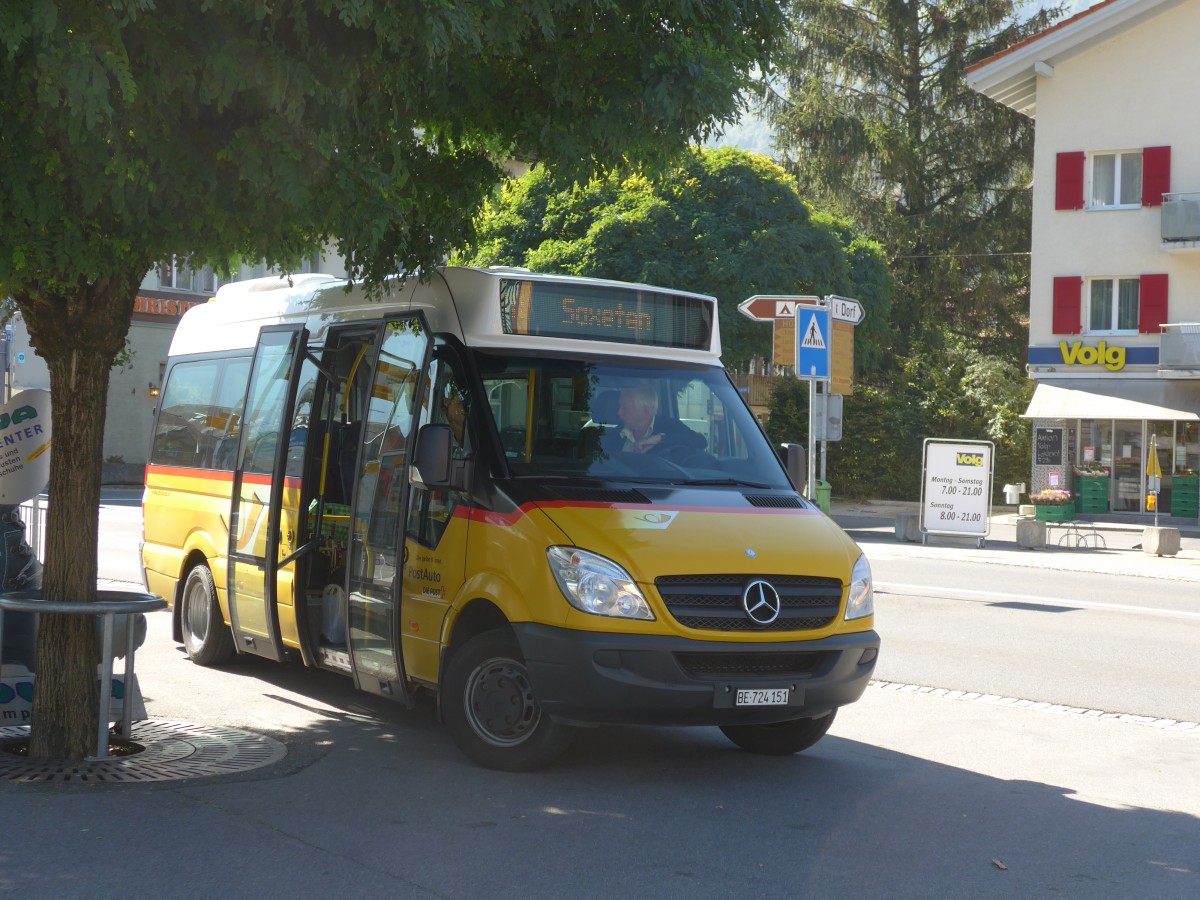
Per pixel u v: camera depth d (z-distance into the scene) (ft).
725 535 22.95
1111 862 19.04
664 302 27.43
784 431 137.39
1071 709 31.27
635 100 23.81
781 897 17.04
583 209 124.57
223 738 25.29
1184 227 114.83
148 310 142.20
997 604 51.72
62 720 23.07
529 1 21.22
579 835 19.57
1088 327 121.49
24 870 17.12
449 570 24.11
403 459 25.70
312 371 29.78
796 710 22.84
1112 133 119.65
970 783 23.77
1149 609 51.03
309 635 28.81
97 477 23.58
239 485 31.86
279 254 22.70
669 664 21.74
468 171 26.94
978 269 156.46
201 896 16.34
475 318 25.35
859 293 134.21
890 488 140.26
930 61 159.33
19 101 19.43
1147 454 119.75
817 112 152.05
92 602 23.04
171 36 19.34
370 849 18.52
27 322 23.09
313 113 20.92
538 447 24.63
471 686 23.62
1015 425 138.62
